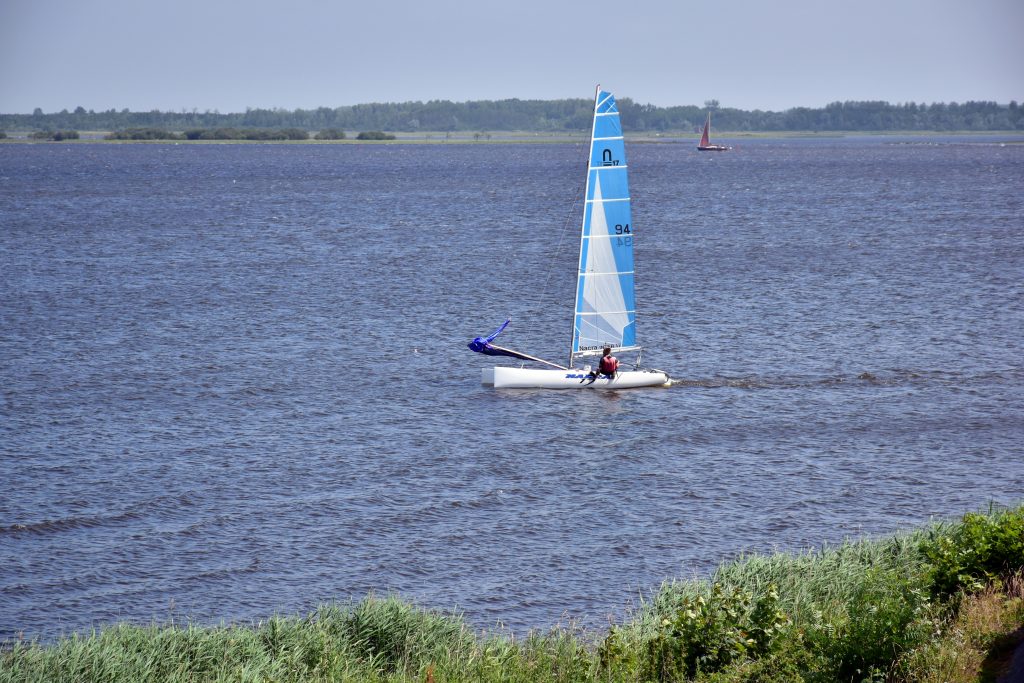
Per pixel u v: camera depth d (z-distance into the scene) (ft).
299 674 273.54
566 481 469.16
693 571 372.38
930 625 243.81
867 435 533.55
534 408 592.19
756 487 458.91
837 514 426.10
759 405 593.01
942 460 492.54
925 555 320.29
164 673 271.90
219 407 585.63
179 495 446.19
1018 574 271.49
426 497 447.83
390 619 296.10
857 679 238.07
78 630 331.77
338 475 474.49
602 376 627.46
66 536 403.95
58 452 500.74
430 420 566.36
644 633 284.61
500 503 441.68
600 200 626.23
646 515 427.74
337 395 616.39
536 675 260.21
